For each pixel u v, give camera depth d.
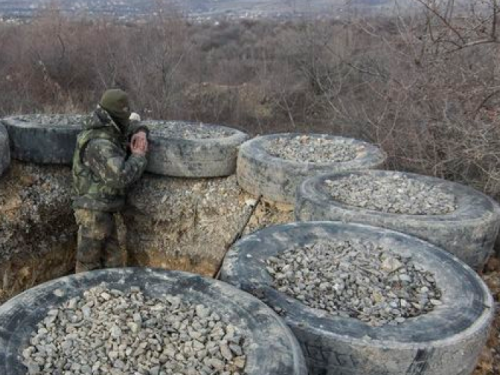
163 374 2.10
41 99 11.38
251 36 20.98
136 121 5.19
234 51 18.23
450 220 3.55
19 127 5.32
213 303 2.52
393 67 7.53
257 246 3.15
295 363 2.07
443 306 2.69
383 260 3.14
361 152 5.33
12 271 5.11
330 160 5.12
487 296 2.75
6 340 2.20
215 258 5.25
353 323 2.44
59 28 13.44
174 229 5.50
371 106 8.23
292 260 3.08
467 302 2.68
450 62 5.82
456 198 4.14
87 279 2.67
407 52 7.96
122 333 2.31
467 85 5.65
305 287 2.81
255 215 5.09
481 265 3.79
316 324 2.41
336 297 2.75
